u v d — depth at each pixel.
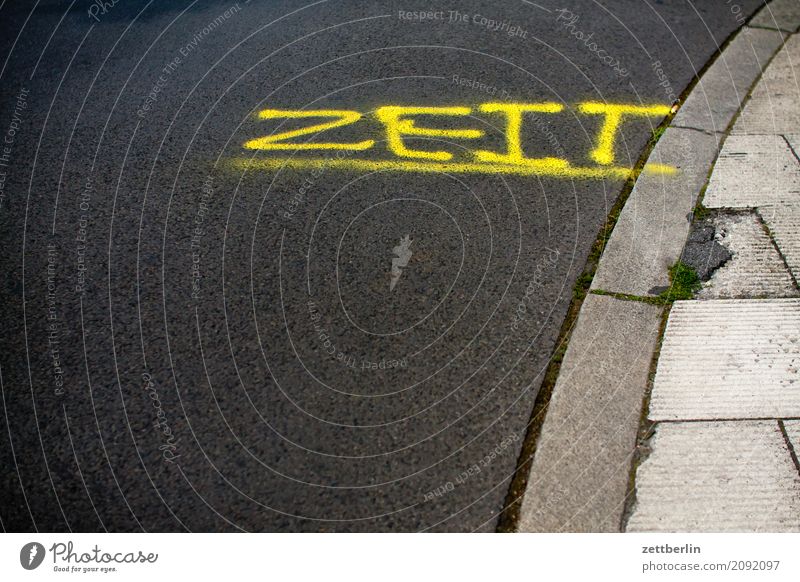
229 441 2.12
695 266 2.65
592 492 1.94
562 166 3.26
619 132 3.48
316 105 3.81
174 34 4.62
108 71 4.22
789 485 1.91
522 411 2.17
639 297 2.54
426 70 4.07
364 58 4.23
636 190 3.08
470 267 2.72
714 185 3.08
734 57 4.09
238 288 2.67
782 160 3.21
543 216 2.96
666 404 2.15
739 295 2.52
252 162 3.38
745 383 2.19
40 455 2.10
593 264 2.71
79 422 2.20
